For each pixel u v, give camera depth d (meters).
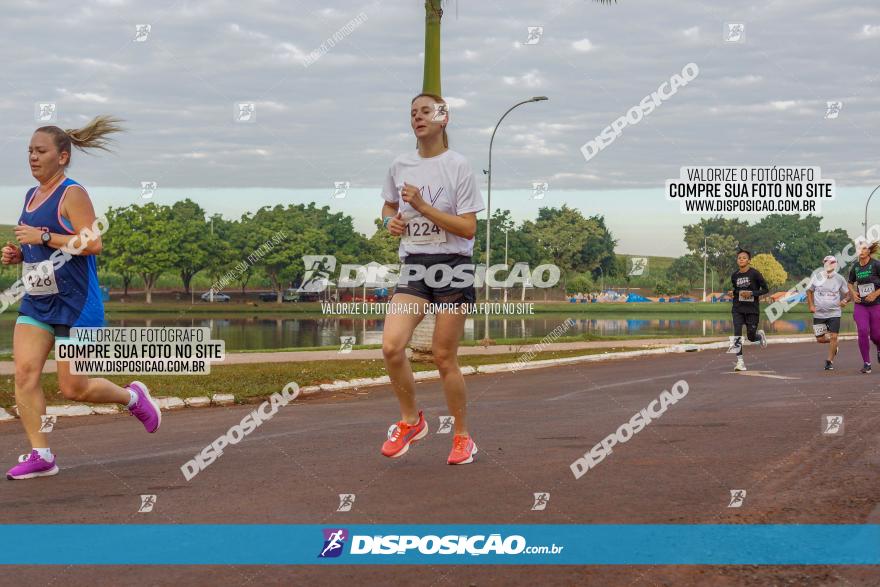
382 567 3.38
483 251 74.12
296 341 29.58
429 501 4.45
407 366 5.45
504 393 10.91
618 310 70.38
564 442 6.43
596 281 93.38
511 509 4.25
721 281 92.00
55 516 4.21
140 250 71.31
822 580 3.12
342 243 77.44
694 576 3.20
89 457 6.14
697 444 6.13
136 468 5.56
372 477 5.11
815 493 4.42
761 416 7.64
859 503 4.18
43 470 5.29
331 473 5.26
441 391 11.45
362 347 19.00
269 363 14.96
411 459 5.77
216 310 63.59
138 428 7.86
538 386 11.87
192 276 78.31
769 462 5.33
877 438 6.16
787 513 4.04
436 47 16.61
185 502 4.49
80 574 3.31
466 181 5.26
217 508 4.35
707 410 8.22
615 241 91.38
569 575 3.25
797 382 11.38
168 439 7.04
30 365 5.26
